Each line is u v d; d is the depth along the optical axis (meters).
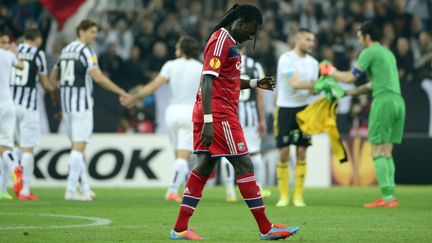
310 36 37.09
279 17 69.94
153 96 58.75
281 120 37.03
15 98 40.19
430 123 58.75
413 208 35.78
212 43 21.69
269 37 65.12
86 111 39.72
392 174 37.38
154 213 31.88
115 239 22.34
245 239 22.44
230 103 22.02
